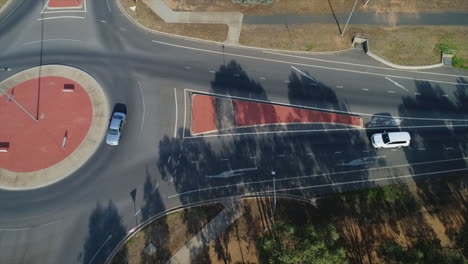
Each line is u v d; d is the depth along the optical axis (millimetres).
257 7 57500
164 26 55031
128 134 45812
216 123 47250
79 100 48031
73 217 40500
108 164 43812
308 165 45156
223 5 57469
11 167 42969
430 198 43188
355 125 48156
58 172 42969
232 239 39656
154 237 39562
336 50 54250
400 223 41156
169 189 42688
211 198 42438
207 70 51500
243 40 54312
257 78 51156
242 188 43250
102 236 39594
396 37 54844
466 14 57375
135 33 54219
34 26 54031
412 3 58375
